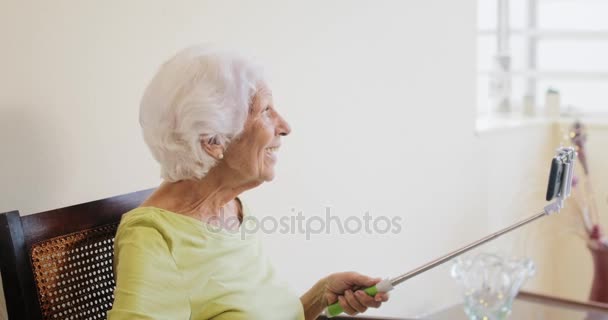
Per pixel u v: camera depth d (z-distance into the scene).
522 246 2.86
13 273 1.27
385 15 2.24
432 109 2.45
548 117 2.98
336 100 2.13
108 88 1.63
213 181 1.34
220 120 1.27
